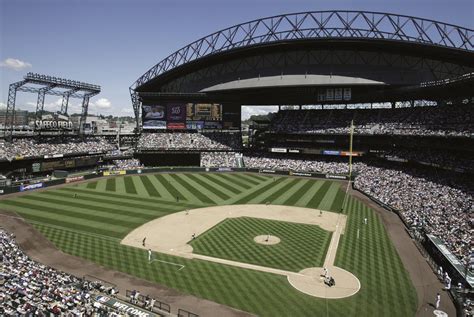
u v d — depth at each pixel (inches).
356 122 3700.8
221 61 4065.0
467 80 2410.2
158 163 4232.3
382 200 2363.4
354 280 1222.9
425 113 3206.2
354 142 3678.6
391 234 1727.4
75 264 1344.7
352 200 2479.1
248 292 1133.1
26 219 1937.7
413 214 1947.6
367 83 3464.6
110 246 1544.0
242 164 3922.2
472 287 1098.1
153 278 1229.1
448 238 1497.3
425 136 2699.3
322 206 2306.8
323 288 1162.6
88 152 3745.1
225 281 1209.4
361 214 2105.1
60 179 2994.6
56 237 1652.3
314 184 3093.0
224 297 1099.9
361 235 1706.4
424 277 1255.5
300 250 1502.2
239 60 3939.5
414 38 3248.0
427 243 1520.7
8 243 1478.8
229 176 3496.6
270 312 1016.9
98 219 1953.7
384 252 1486.2
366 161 3577.8
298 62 3644.2
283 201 2447.1
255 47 3535.9
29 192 2655.0
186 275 1254.9
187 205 2315.5
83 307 956.6
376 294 1127.0
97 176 3371.1
